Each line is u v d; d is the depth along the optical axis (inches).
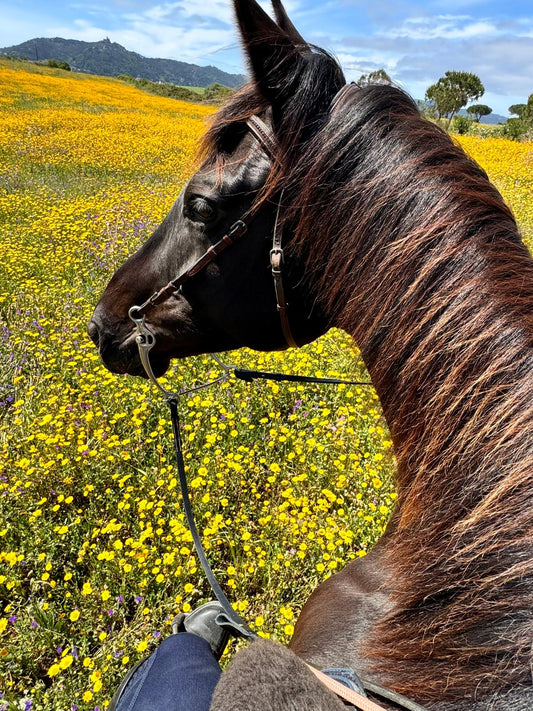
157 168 606.9
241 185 54.3
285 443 155.4
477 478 38.3
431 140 47.9
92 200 430.6
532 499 35.6
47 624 108.4
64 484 141.2
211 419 155.8
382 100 49.5
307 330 58.9
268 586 115.4
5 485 135.9
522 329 39.1
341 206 47.5
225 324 61.3
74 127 864.9
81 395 173.6
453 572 38.3
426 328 42.4
